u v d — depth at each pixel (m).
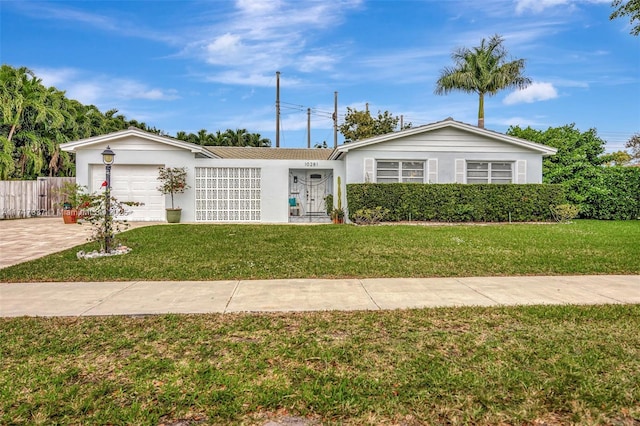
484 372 3.27
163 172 15.53
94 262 7.70
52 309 4.96
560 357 3.55
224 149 21.83
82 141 15.45
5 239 11.02
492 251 8.86
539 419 2.67
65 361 3.49
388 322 4.48
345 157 16.34
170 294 5.65
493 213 15.44
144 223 15.12
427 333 4.15
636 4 8.80
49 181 19.14
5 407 2.77
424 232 11.92
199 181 16.22
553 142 19.80
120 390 3.00
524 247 9.37
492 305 5.13
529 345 3.82
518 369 3.32
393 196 15.16
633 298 5.45
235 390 3.00
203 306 5.09
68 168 24.97
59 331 4.20
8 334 4.10
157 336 4.06
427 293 5.74
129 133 15.59
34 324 4.40
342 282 6.36
